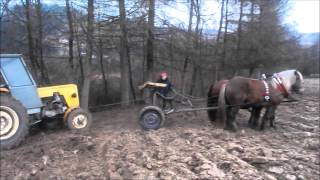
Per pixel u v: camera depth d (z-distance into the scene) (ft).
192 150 31.01
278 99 39.68
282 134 38.65
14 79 34.50
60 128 39.93
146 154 29.50
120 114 53.62
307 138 37.06
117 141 33.78
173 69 74.49
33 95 35.35
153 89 40.34
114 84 77.97
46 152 30.89
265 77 41.37
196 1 66.18
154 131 37.96
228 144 33.06
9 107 31.81
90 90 75.61
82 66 63.67
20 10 56.59
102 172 26.94
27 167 28.60
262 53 88.99
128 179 25.40
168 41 63.57
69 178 26.53
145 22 54.39
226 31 83.71
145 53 66.85
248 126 42.01
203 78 83.10
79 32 53.67
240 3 83.92
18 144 32.24
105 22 52.01
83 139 33.32
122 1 51.60
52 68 64.69
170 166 27.17
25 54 61.52
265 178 25.94
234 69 88.07
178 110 39.93
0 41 60.85
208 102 42.88
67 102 39.09
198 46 73.41
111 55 69.56
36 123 37.37
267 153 30.89
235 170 26.66
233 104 38.65
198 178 25.13
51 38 59.93
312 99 67.41
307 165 29.22
